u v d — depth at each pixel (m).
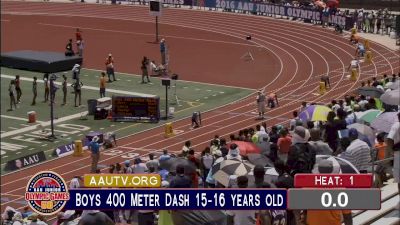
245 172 18.50
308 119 28.28
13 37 79.94
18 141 44.97
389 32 78.00
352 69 58.47
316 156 16.02
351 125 21.22
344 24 79.56
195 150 42.59
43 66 25.42
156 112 49.00
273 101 51.78
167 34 82.81
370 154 17.25
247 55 69.06
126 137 45.81
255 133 32.41
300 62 66.81
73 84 52.59
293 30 82.12
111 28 87.06
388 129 20.73
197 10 97.94
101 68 65.50
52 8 102.50
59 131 47.09
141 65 65.38
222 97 55.19
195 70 64.50
